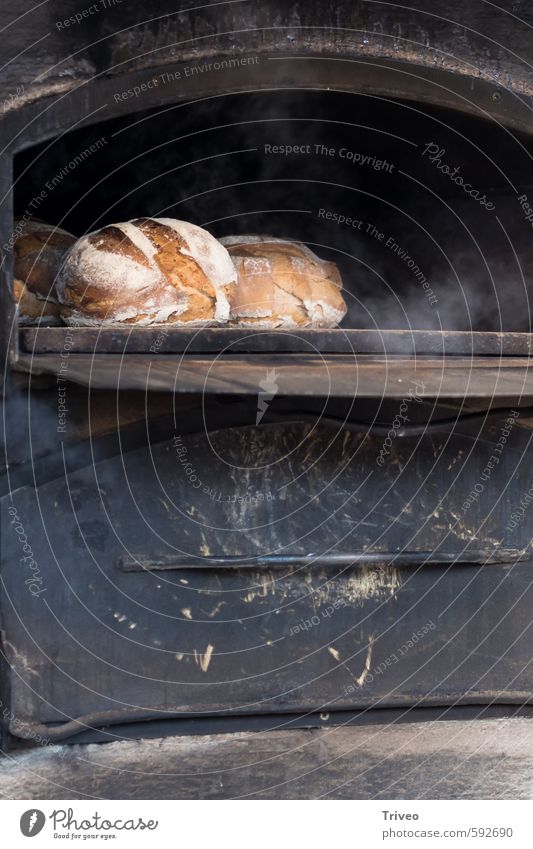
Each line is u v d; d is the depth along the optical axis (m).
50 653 1.45
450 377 1.48
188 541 1.49
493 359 1.44
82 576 1.46
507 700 1.65
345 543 1.55
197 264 1.47
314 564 1.53
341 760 1.60
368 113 1.64
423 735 1.64
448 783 1.64
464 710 1.67
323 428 1.53
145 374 1.34
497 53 1.59
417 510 1.58
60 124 1.42
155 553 1.48
